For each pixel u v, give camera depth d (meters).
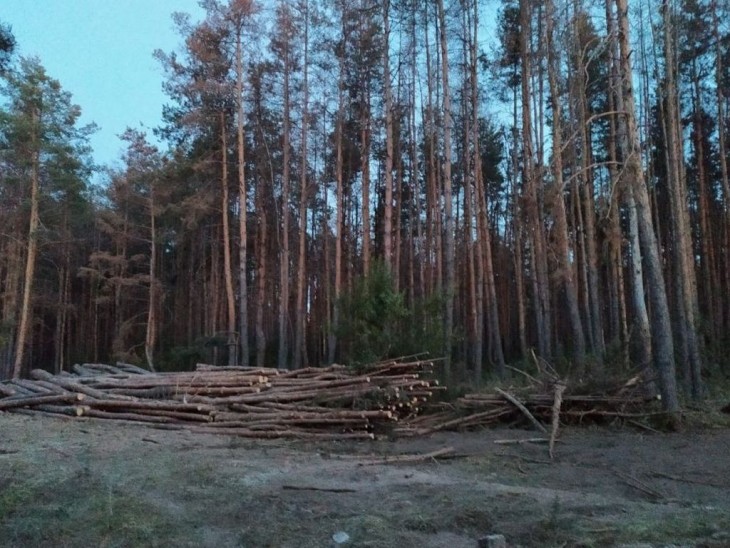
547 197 18.42
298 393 14.57
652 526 6.82
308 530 6.91
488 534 6.79
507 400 15.03
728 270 32.88
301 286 34.00
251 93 34.47
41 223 38.25
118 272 47.81
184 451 11.44
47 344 57.12
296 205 43.66
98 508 7.21
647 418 14.60
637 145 15.50
